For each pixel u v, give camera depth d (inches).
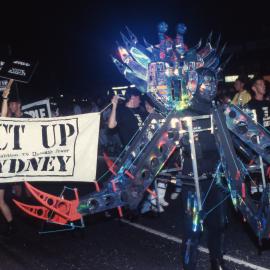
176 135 156.6
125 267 190.4
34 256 211.8
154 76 160.9
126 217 267.7
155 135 158.2
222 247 162.1
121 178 169.0
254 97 286.4
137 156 167.0
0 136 200.7
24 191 320.5
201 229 153.7
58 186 378.6
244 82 329.1
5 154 201.0
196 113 151.3
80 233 243.4
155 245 217.2
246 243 208.2
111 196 169.3
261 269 177.2
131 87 256.1
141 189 160.9
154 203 247.9
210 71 152.1
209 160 152.6
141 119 256.7
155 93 161.3
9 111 270.7
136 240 227.0
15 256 213.3
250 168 166.9
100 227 253.8
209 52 166.9
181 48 160.4
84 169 196.4
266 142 157.8
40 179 201.8
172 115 156.0
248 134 158.4
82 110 575.8
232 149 150.3
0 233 252.1
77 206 173.8
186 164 153.7
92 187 368.2
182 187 156.1
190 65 157.0
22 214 285.9
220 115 151.6
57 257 208.7
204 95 150.6
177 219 260.2
